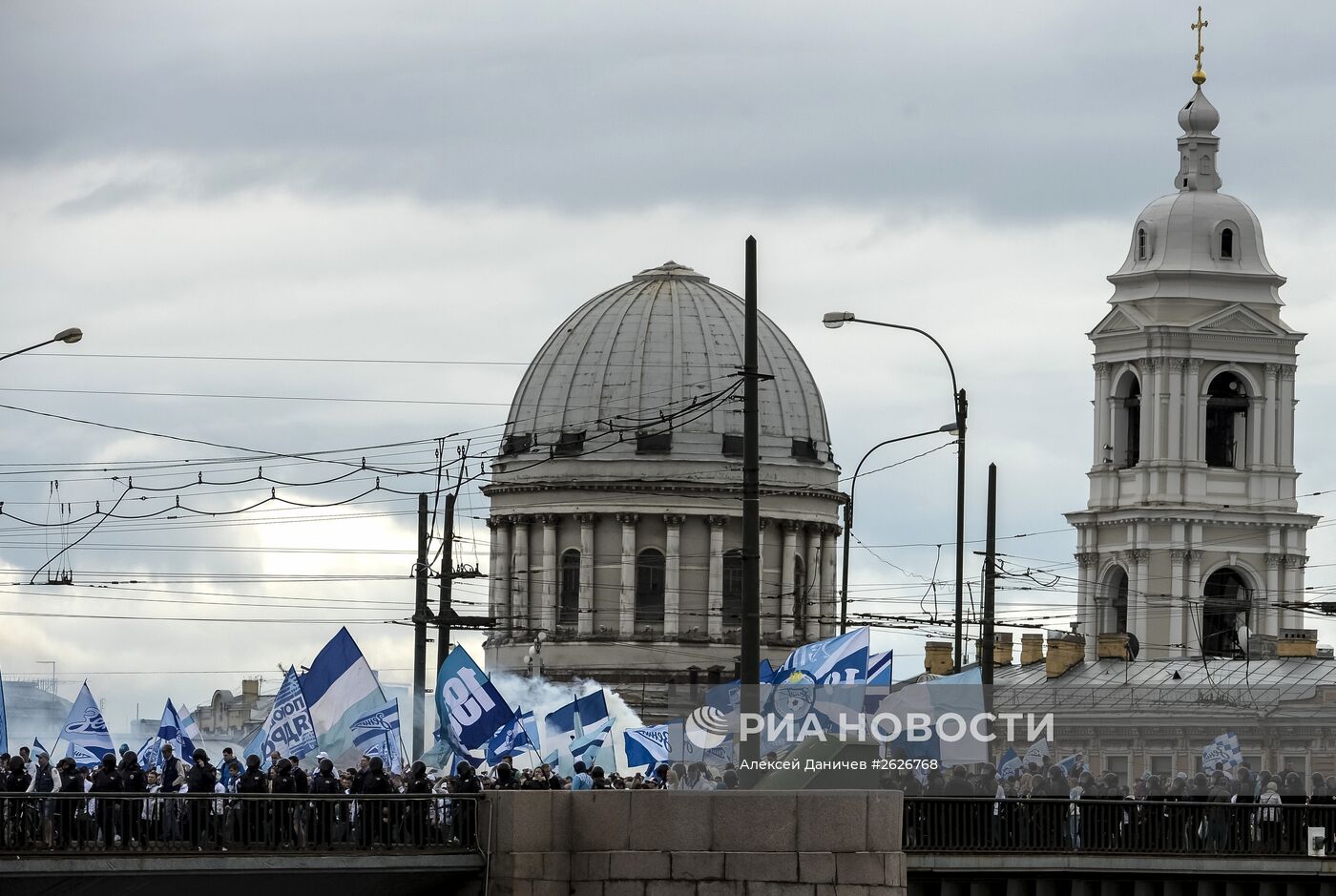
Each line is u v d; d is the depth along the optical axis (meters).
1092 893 94.44
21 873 76.62
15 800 77.94
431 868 85.69
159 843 80.25
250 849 81.56
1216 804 95.19
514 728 108.56
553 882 87.06
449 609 148.25
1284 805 95.94
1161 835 95.06
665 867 86.69
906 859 88.62
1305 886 96.69
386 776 90.69
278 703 96.62
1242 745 165.12
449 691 101.12
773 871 86.38
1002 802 93.06
